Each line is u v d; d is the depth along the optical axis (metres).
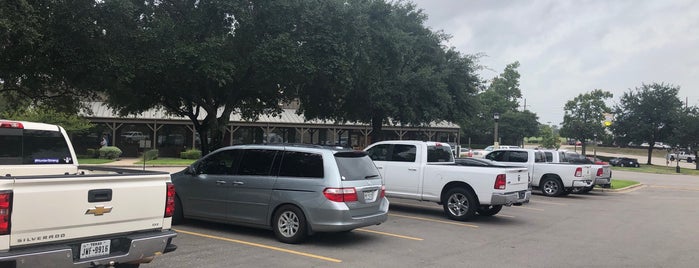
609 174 21.19
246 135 44.41
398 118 22.98
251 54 13.48
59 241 4.64
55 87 14.86
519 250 8.55
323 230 8.09
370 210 8.63
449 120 25.78
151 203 5.43
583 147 61.53
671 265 7.72
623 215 13.88
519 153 19.86
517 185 11.78
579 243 9.37
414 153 12.46
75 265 4.70
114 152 36.25
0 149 6.07
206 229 9.35
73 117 32.19
